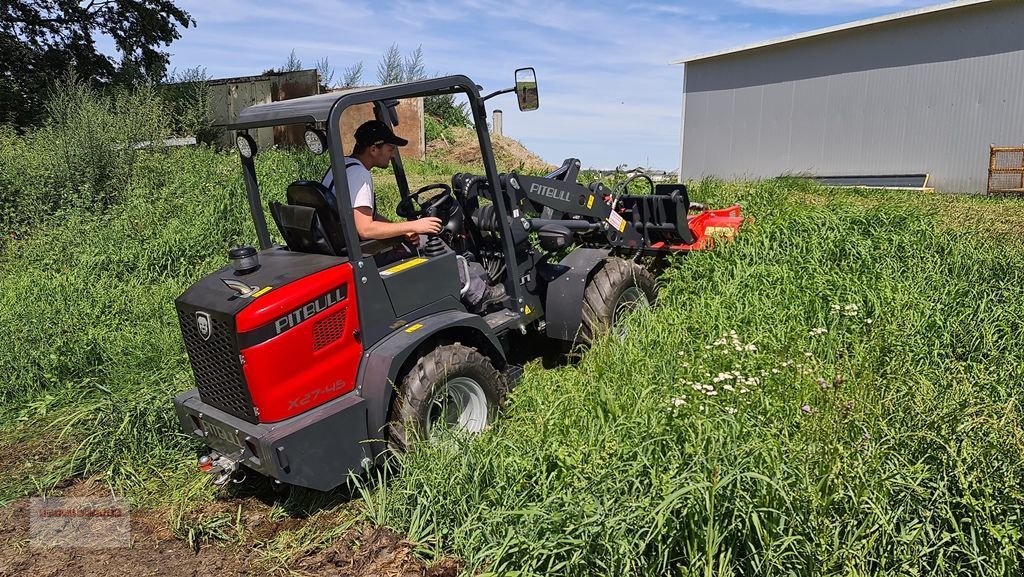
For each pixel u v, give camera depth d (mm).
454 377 3586
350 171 3514
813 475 2793
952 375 3768
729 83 19312
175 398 3672
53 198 8969
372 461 3416
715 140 20000
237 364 3143
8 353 5125
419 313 3695
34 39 16375
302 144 13398
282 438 3076
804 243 6062
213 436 3465
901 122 15570
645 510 2602
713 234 6070
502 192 4234
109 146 9586
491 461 3234
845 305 4812
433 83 3625
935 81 14859
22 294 6289
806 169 17688
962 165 14609
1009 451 2842
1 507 3711
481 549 2906
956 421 3072
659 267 6387
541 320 4812
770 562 2449
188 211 8148
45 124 11523
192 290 3465
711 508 2426
